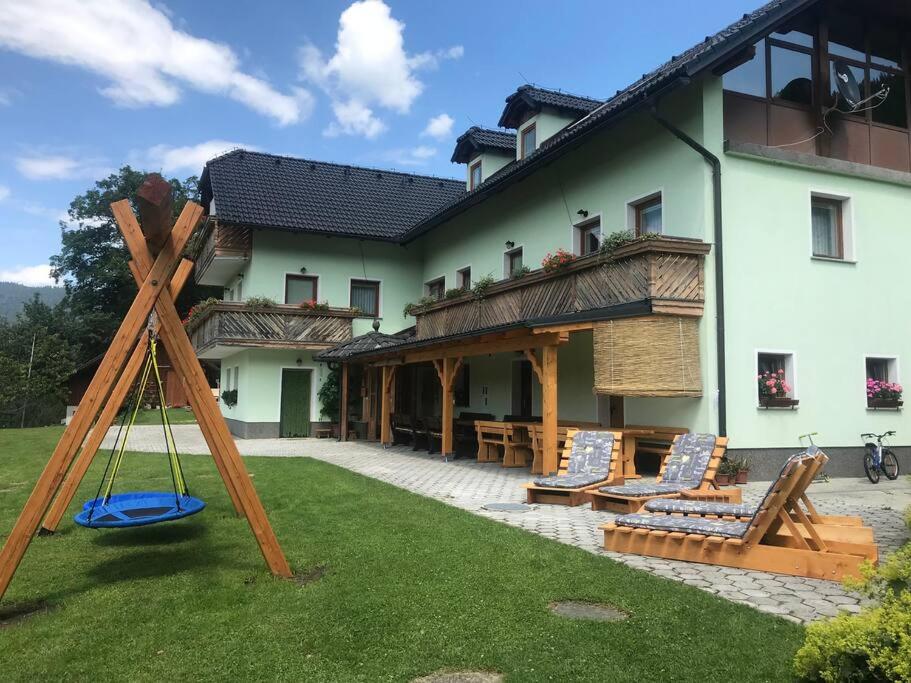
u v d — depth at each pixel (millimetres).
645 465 11594
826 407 11070
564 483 8148
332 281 21969
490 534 6258
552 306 12477
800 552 5031
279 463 12523
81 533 6590
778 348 10789
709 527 5449
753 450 10406
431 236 22344
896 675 2727
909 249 12273
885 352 11742
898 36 12703
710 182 10641
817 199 11781
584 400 13328
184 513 5480
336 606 4250
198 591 4641
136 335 4773
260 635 3811
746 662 3393
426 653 3539
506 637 3730
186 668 3406
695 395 10219
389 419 17547
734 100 11031
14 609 4379
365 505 7887
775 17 10070
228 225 20516
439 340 12805
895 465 10938
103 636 3840
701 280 10398
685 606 4227
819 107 11664
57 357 34594
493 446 13523
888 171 12000
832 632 3051
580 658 3457
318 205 22531
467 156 21781
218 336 19000
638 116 12336
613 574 4906
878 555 5539
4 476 10867
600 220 13398
